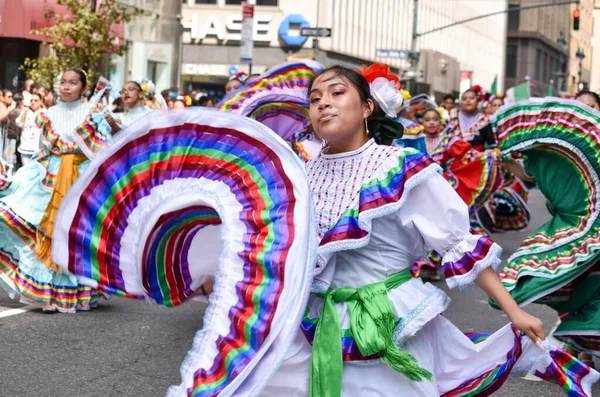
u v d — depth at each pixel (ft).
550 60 298.76
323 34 80.12
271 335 9.74
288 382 10.70
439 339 11.21
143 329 22.84
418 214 10.67
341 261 10.72
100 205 10.98
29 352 20.06
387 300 10.56
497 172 33.27
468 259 10.50
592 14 398.21
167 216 10.81
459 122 36.86
